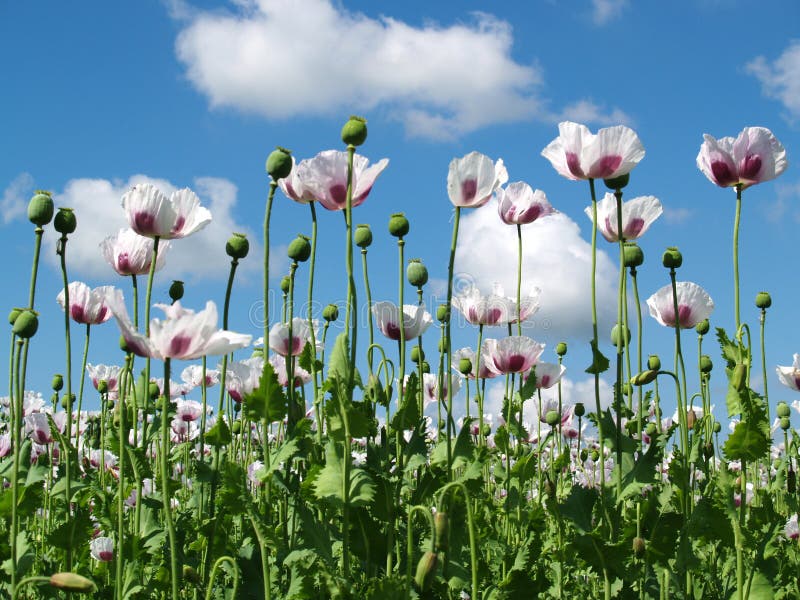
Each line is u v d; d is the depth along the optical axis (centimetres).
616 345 173
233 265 160
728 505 161
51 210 157
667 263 168
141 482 165
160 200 159
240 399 193
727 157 162
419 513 158
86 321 182
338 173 157
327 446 150
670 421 222
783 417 221
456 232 162
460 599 160
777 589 161
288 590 151
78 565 168
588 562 157
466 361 202
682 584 169
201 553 170
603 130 157
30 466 170
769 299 183
